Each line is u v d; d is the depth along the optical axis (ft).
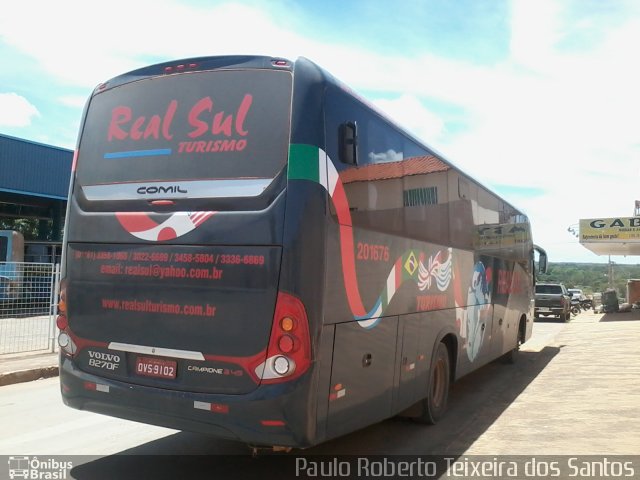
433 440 20.06
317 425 13.87
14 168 75.77
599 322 80.33
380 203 17.13
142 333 15.08
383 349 17.17
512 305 36.45
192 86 15.44
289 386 13.34
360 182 15.98
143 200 15.44
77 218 16.55
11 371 29.71
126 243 15.53
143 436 19.67
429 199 21.40
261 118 14.47
